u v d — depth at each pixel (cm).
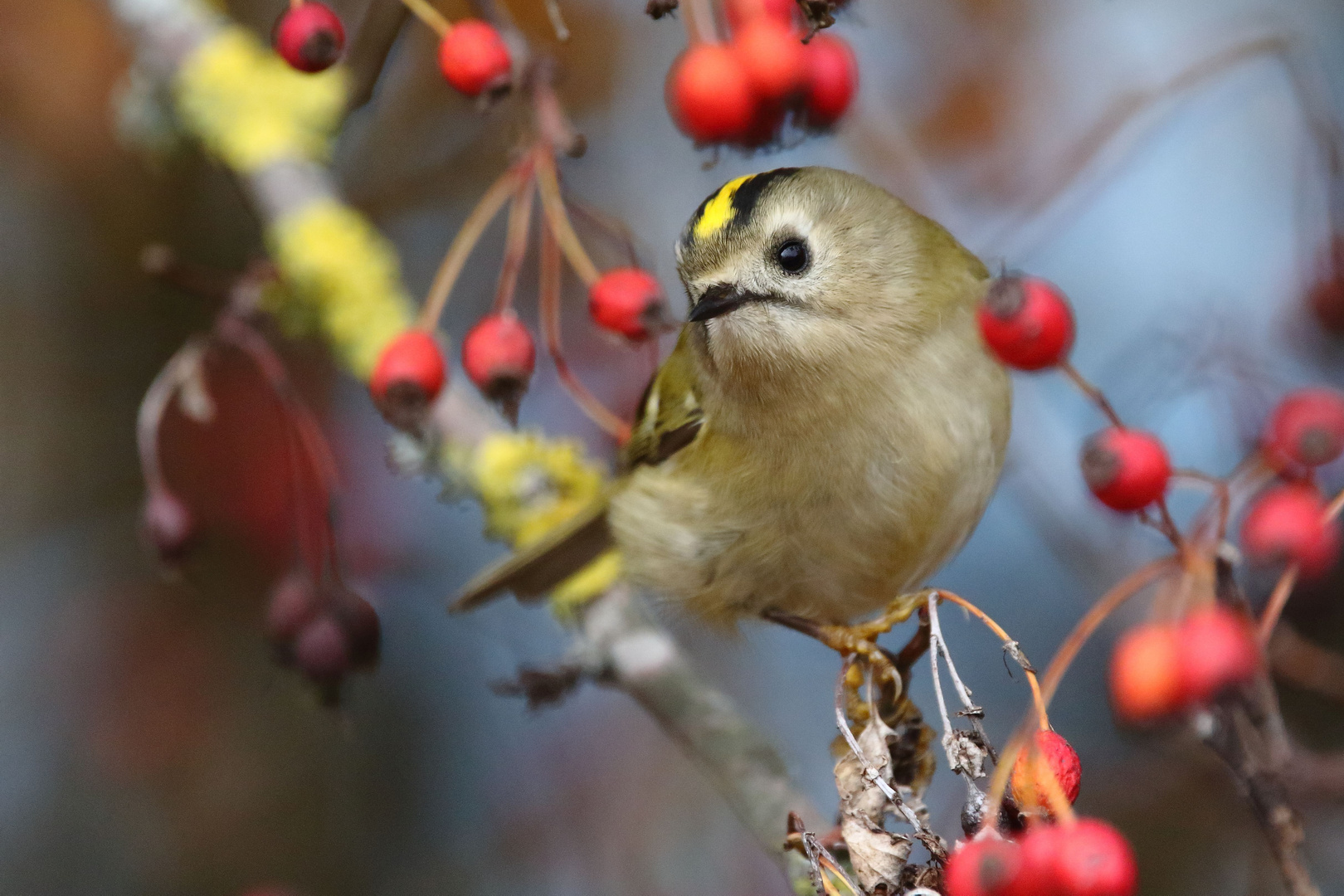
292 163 236
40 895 238
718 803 237
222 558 239
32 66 239
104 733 238
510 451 235
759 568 233
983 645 239
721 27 230
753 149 229
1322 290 233
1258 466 227
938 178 240
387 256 236
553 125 229
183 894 238
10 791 238
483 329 229
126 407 240
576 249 230
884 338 231
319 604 232
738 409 232
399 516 239
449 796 238
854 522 232
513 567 235
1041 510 237
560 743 238
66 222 240
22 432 240
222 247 241
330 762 238
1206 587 226
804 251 232
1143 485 226
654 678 232
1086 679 238
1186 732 234
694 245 232
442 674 239
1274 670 231
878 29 240
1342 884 233
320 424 239
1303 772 231
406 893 238
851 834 224
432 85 241
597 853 237
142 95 237
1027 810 223
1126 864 223
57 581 239
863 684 229
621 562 234
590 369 239
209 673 239
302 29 227
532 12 239
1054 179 237
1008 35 240
